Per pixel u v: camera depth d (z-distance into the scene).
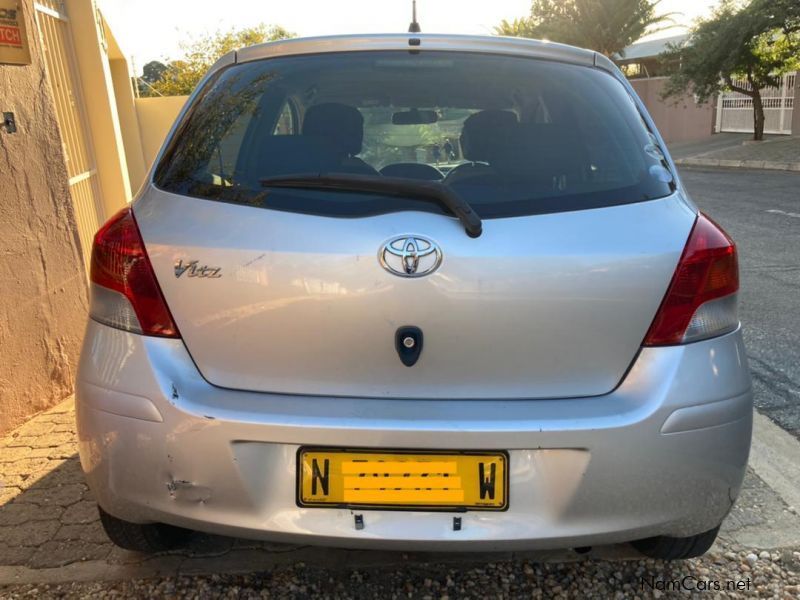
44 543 2.46
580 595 2.22
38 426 3.34
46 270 3.48
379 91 2.16
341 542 1.76
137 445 1.79
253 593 2.22
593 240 1.78
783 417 3.42
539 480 1.74
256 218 1.80
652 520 1.79
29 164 3.36
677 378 1.78
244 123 2.08
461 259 1.72
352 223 1.76
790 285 5.76
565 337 1.76
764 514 2.62
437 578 2.29
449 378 1.77
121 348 1.83
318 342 1.76
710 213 9.59
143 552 2.30
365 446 1.72
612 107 2.17
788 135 21.39
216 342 1.79
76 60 5.63
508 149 1.99
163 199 1.93
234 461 1.74
